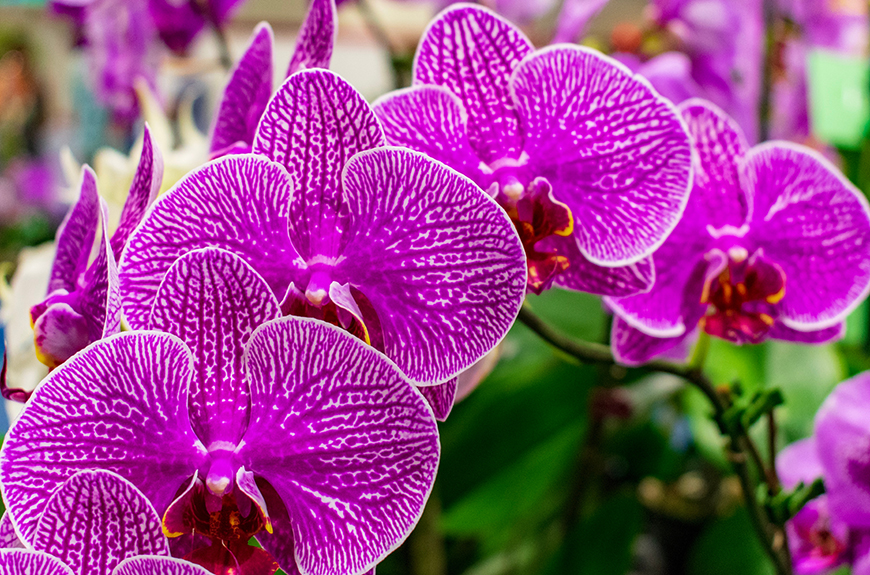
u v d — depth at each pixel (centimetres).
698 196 52
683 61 72
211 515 46
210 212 46
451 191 46
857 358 83
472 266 46
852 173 90
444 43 48
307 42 48
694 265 53
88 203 48
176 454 46
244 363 46
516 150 49
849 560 59
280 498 47
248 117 51
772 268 52
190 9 77
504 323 46
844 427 58
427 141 48
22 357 60
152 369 45
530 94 48
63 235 50
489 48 48
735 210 52
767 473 56
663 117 48
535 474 80
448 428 80
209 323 45
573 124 49
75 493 44
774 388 54
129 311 45
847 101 80
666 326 52
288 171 46
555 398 80
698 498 88
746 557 75
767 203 52
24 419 44
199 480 46
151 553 45
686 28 78
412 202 46
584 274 51
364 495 46
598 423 74
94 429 45
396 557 79
